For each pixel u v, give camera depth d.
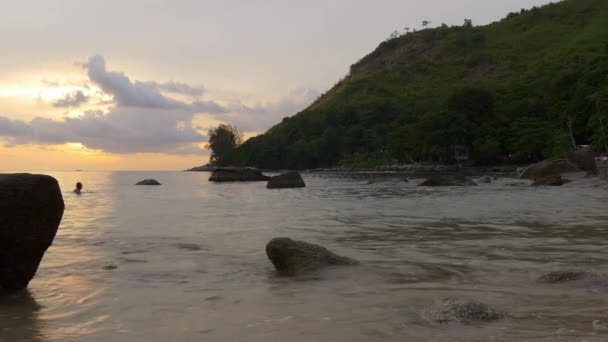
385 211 14.87
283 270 6.41
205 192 29.58
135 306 4.74
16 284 5.54
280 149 156.25
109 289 5.48
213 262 7.08
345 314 4.31
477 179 43.41
